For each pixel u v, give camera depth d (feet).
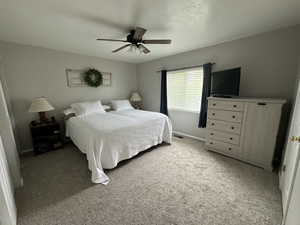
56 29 6.93
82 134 7.47
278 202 5.02
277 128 6.44
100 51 10.78
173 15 5.81
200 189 5.69
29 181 6.29
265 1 4.89
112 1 4.84
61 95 10.81
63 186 5.95
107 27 6.82
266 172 6.78
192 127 11.68
